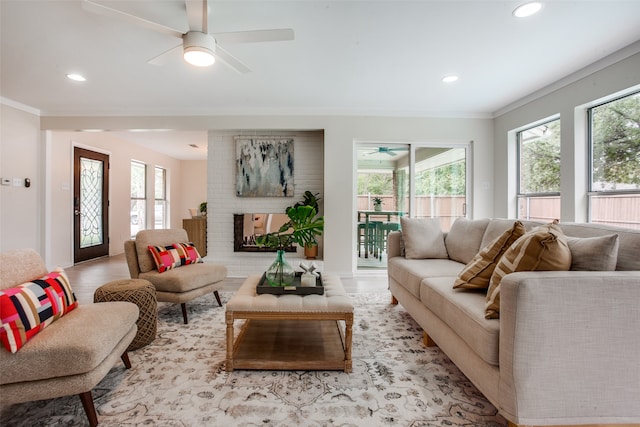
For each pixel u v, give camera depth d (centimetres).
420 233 293
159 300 249
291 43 240
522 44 243
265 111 409
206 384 164
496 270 150
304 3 192
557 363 117
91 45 243
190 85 326
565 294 117
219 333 231
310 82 319
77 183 492
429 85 326
